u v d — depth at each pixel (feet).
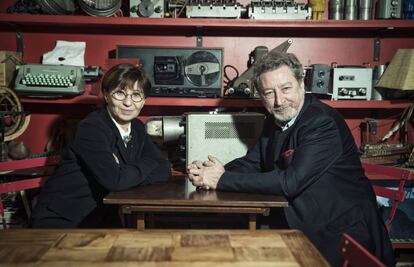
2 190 5.82
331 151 5.07
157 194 4.89
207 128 6.77
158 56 7.64
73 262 3.02
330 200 5.08
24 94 7.55
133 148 5.97
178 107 8.68
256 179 4.94
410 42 8.57
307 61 8.66
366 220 5.06
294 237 3.56
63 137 8.64
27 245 3.34
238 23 7.47
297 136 5.26
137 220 4.75
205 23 7.48
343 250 3.22
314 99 5.75
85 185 5.53
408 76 7.36
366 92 7.63
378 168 6.13
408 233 7.54
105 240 3.45
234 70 8.65
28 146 8.45
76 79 7.45
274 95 5.34
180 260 3.06
